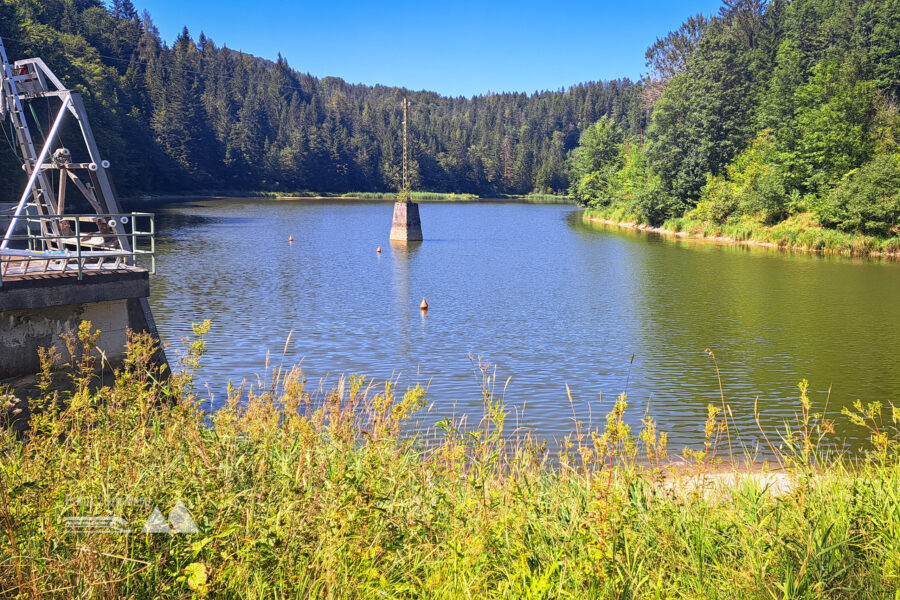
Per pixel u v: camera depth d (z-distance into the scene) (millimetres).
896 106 70562
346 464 4668
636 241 59812
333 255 46469
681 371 18344
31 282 10117
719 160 72250
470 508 4375
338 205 128125
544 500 4969
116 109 115000
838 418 14352
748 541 4344
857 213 50125
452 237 63938
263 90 188375
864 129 59438
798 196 58969
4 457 4938
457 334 22766
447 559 3898
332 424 4980
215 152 157875
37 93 13125
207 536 3660
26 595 3232
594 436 4867
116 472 4262
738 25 103625
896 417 5801
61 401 10188
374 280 35094
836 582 4082
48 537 3539
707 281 35375
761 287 33281
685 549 4297
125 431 5152
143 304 11633
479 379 17359
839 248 50000
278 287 32094
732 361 19344
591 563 3820
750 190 63406
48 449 4766
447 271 39062
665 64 98062
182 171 141875
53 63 80500
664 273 38562
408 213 56656
